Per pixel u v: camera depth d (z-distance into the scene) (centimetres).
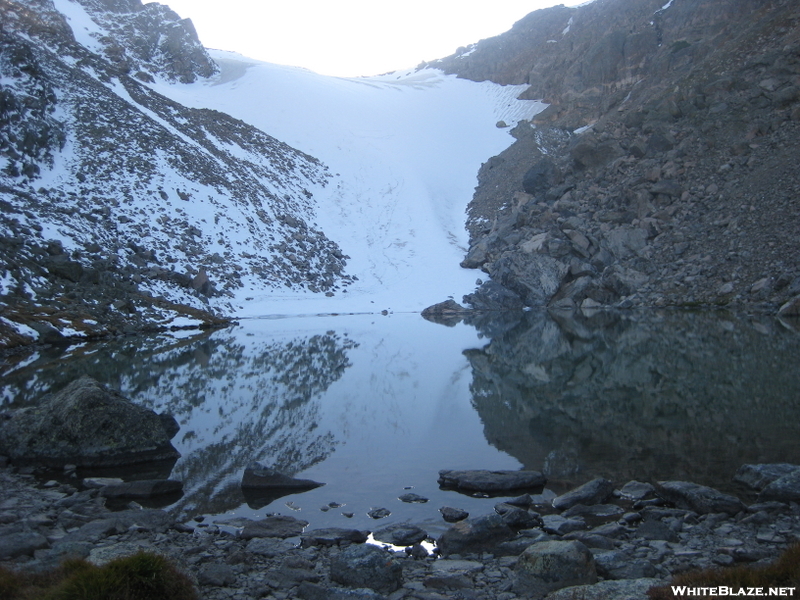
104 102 6544
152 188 5425
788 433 1017
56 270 3700
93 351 2602
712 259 4162
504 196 6850
